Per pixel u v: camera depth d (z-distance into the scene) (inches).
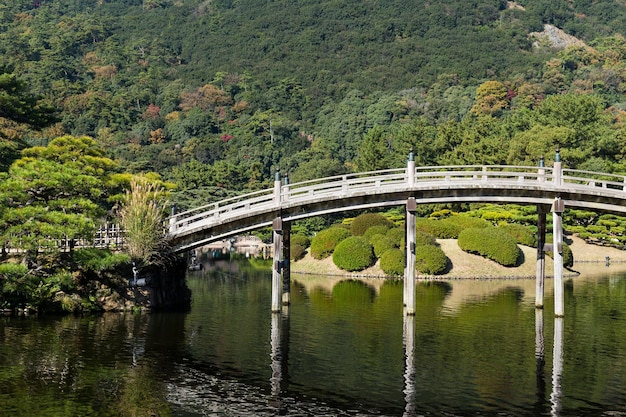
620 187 3075.8
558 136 3356.3
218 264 2847.0
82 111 5831.7
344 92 6515.8
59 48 7027.6
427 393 1053.8
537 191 1565.0
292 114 6200.8
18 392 1034.1
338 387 1079.0
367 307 1743.4
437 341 1369.3
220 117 6127.0
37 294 1480.1
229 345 1318.9
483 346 1332.4
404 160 3730.3
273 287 1606.8
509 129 4079.7
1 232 1430.9
